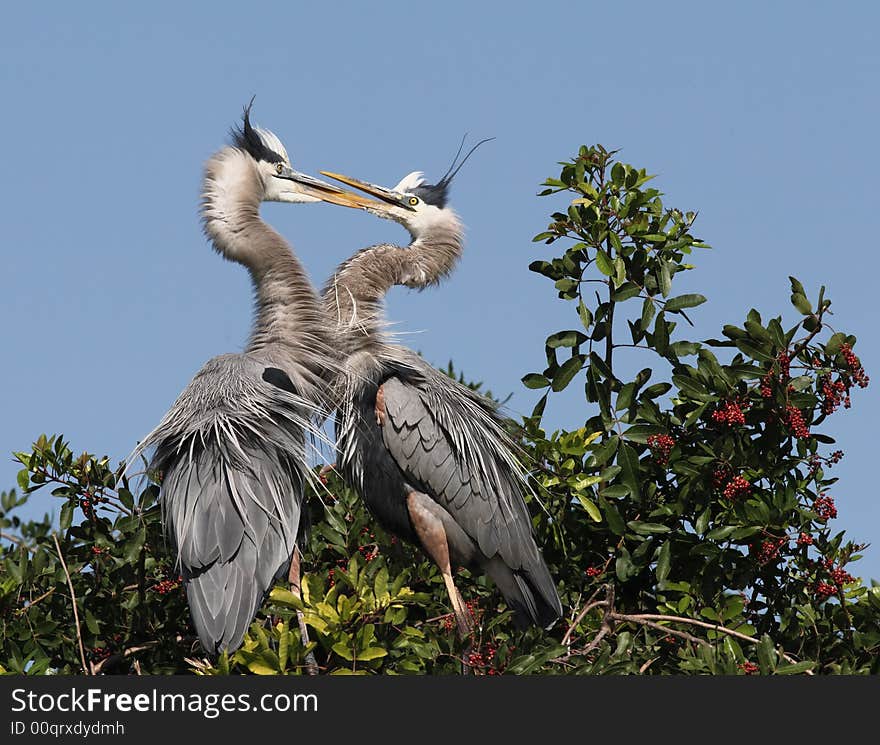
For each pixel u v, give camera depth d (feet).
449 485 40.83
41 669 31.96
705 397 38.27
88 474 38.50
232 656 32.60
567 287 40.27
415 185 48.96
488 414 44.09
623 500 39.86
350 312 43.80
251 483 35.27
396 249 46.78
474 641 32.94
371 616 29.94
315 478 39.37
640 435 38.70
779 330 37.63
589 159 40.86
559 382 40.14
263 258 41.50
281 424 37.29
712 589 37.14
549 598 40.55
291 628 35.47
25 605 35.70
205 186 42.68
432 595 41.37
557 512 40.24
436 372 43.32
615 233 39.55
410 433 40.81
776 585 37.99
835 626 36.50
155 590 37.83
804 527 37.19
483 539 41.14
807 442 38.29
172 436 36.73
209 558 33.94
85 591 37.65
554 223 40.50
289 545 35.68
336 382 41.55
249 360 39.06
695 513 38.68
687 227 40.78
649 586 39.24
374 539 41.98
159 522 38.86
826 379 37.70
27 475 39.17
